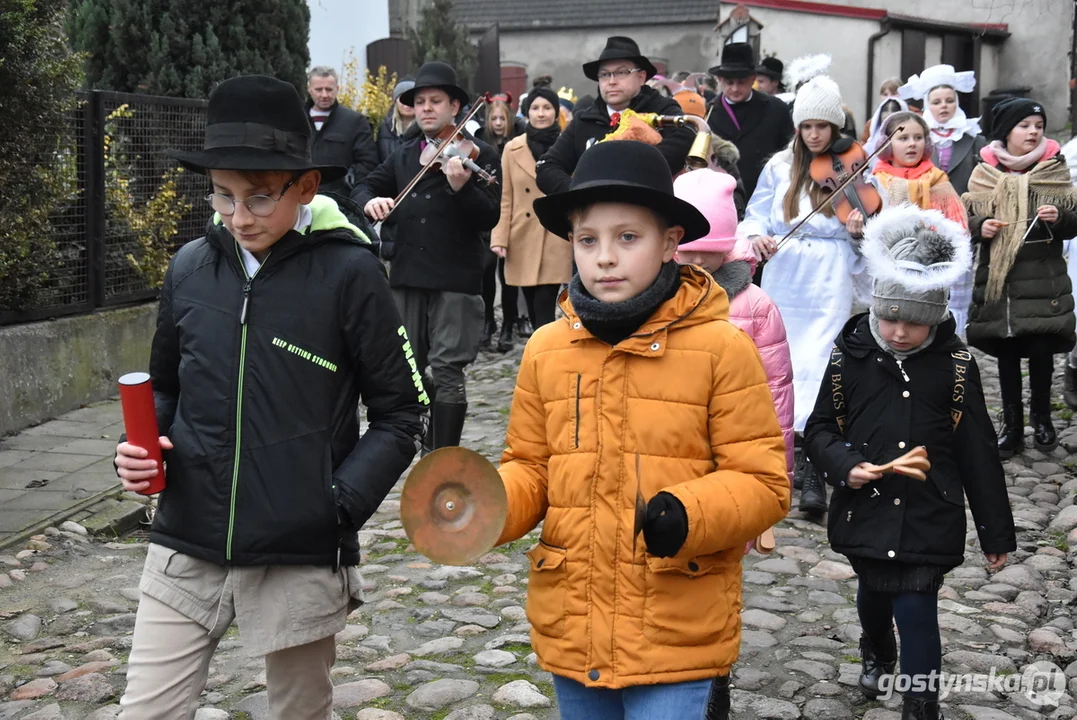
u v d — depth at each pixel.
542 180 7.09
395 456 2.99
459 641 4.51
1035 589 5.01
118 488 6.39
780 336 4.27
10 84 6.61
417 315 6.85
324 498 2.90
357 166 9.56
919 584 3.66
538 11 31.97
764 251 5.70
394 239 6.72
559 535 2.79
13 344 7.56
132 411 2.79
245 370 2.90
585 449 2.78
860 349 3.83
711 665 2.72
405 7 24.34
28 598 4.98
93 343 8.38
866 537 3.72
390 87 16.44
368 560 5.48
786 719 3.87
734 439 2.75
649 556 2.69
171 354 3.07
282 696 3.07
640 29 31.41
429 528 2.61
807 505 5.96
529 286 10.19
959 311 7.39
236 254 2.97
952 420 3.75
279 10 10.44
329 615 2.95
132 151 9.03
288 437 2.89
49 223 7.84
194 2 10.00
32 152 7.10
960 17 28.27
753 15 28.19
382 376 3.01
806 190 6.61
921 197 6.60
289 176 2.89
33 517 5.89
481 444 7.62
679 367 2.75
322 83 9.48
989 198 6.84
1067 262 7.27
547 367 2.86
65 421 7.83
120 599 4.98
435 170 6.66
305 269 2.96
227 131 2.83
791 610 4.83
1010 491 6.38
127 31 9.88
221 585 2.90
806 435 3.93
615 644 2.71
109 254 8.77
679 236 2.81
